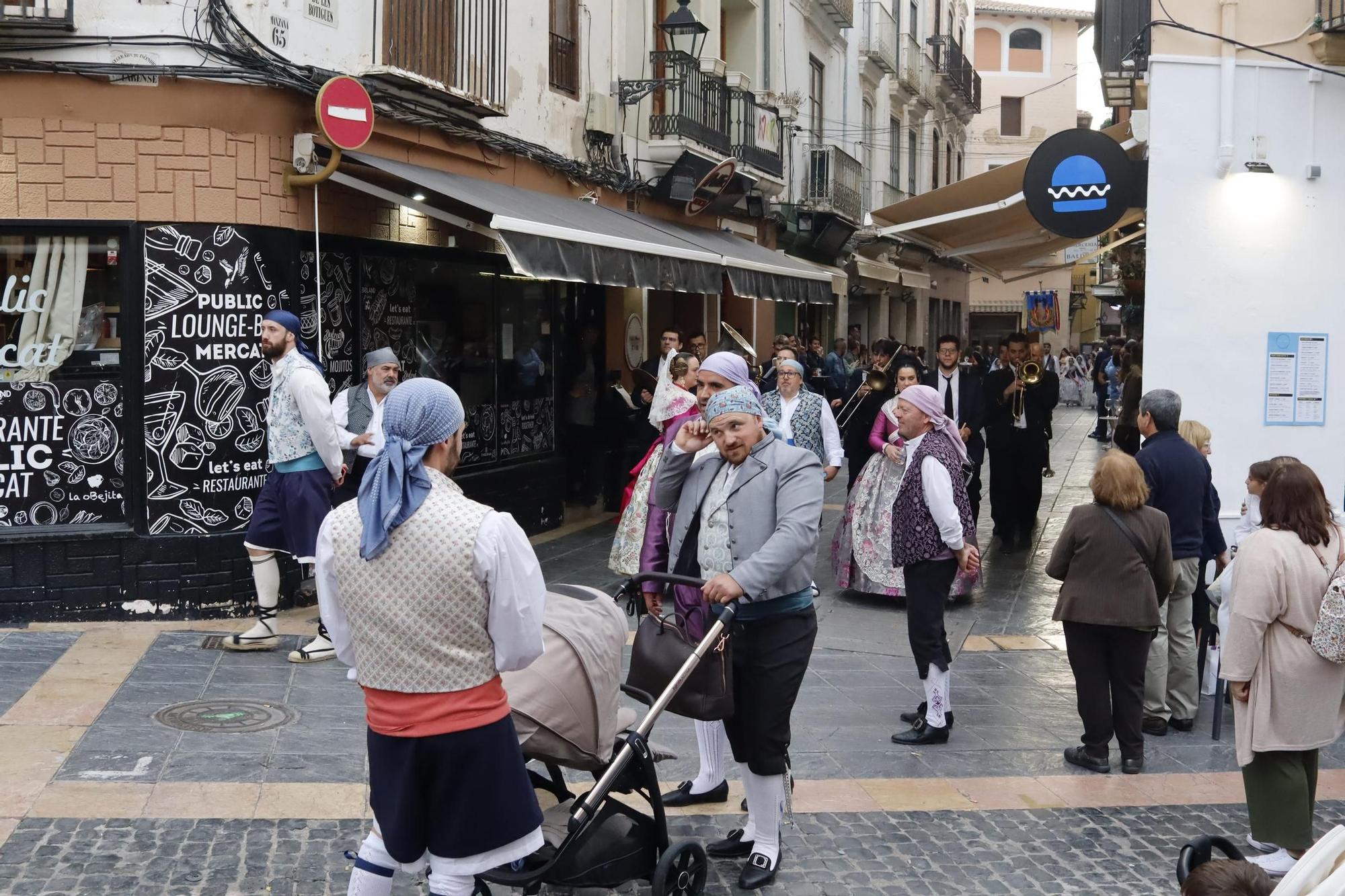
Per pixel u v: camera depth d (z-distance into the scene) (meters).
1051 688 7.80
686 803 5.61
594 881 4.21
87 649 7.68
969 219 13.16
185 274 8.39
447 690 3.52
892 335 31.45
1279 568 5.00
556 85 13.28
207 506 8.52
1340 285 9.03
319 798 5.45
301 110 8.84
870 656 8.45
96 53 8.14
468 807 3.56
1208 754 6.61
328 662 7.61
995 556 12.49
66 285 8.37
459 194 9.31
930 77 33.38
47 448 8.41
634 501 9.90
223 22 8.31
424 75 10.34
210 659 7.56
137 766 5.73
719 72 17.06
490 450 12.22
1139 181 9.46
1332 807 5.89
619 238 10.72
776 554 4.58
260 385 8.66
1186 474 6.90
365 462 8.23
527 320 13.08
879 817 5.57
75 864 4.70
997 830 5.46
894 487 9.87
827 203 22.94
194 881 4.61
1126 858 5.20
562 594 4.46
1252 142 8.97
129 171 8.28
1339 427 9.08
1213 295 9.05
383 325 10.27
